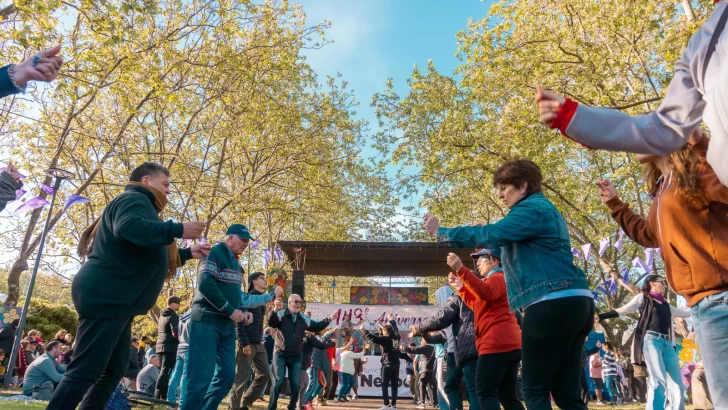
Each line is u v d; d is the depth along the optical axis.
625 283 18.39
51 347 9.79
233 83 21.11
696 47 1.63
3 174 3.76
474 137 20.59
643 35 17.08
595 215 24.95
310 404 11.76
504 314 4.45
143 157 20.84
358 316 20.59
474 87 20.45
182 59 17.66
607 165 23.78
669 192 2.15
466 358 5.52
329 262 25.77
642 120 1.60
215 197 21.58
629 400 17.92
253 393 8.32
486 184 23.42
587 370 18.05
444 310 5.68
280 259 20.58
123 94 16.11
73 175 11.47
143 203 3.72
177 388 8.59
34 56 2.47
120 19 13.46
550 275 3.32
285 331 8.89
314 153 25.03
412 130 23.33
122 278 3.53
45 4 12.16
